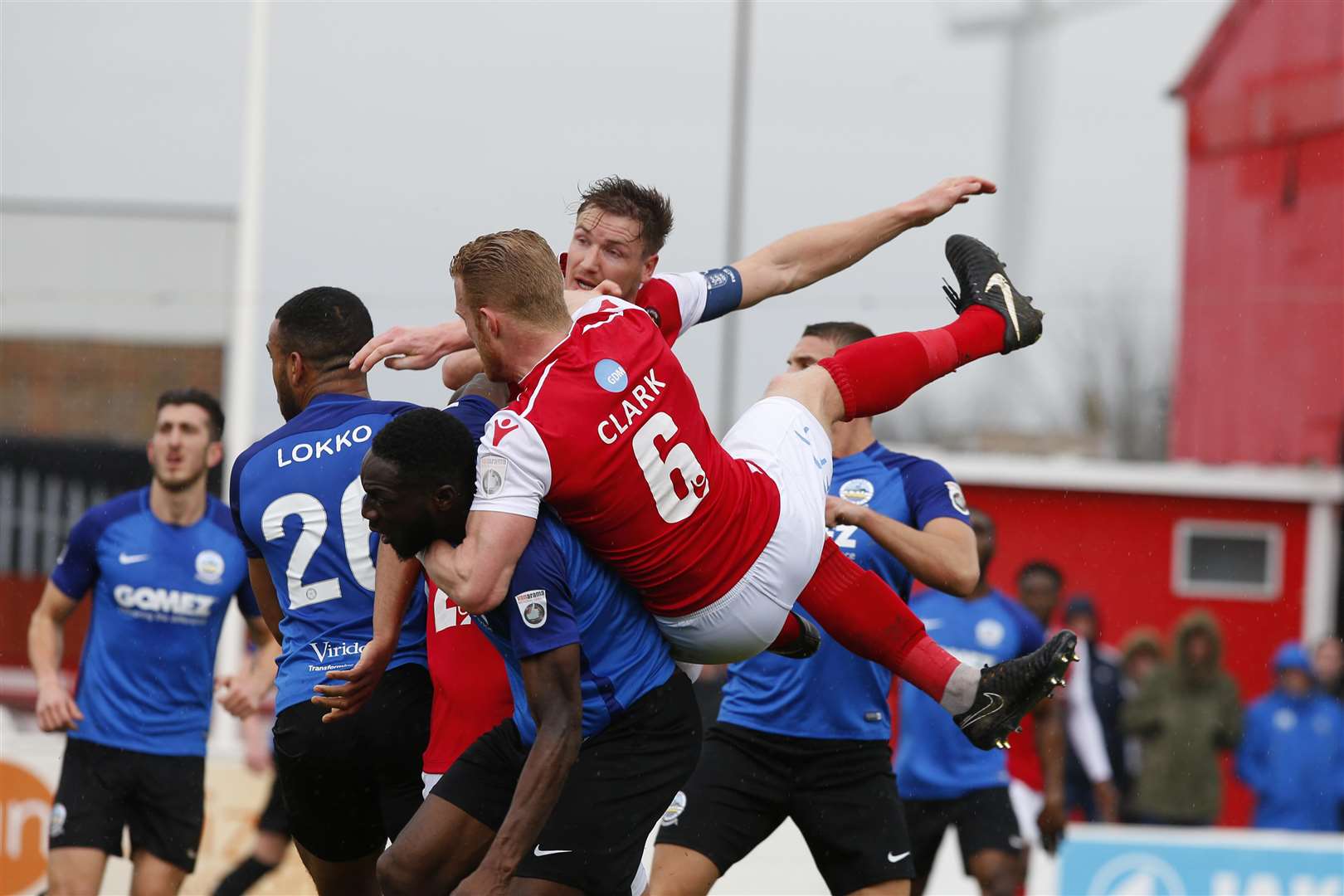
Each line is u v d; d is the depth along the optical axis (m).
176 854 19.73
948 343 13.46
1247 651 41.75
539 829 10.92
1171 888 24.53
